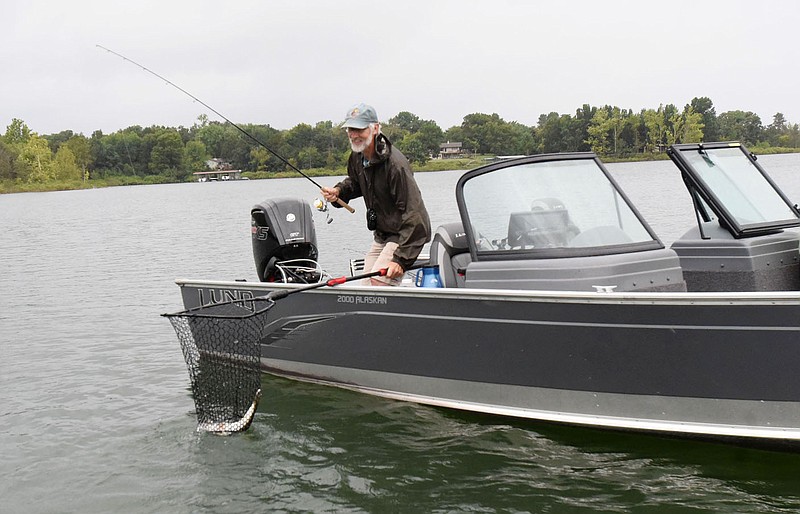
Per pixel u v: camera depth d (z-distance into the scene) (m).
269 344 5.98
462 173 5.12
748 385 4.01
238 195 58.94
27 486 4.42
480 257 4.96
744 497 3.88
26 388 6.23
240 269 13.24
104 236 22.92
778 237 4.99
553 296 4.34
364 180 5.55
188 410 5.57
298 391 5.71
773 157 77.25
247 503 4.11
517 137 72.44
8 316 9.43
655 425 4.29
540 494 4.04
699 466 4.20
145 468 4.59
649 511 3.82
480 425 4.87
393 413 5.13
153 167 121.25
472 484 4.18
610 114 74.00
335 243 16.66
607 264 4.48
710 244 4.89
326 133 93.06
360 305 5.29
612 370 4.32
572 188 4.91
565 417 4.55
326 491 4.20
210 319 5.10
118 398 5.90
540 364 4.54
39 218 36.84
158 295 10.68
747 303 3.88
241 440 4.92
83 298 10.70
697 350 4.07
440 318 4.87
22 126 138.75
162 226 26.25
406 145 73.38
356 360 5.45
